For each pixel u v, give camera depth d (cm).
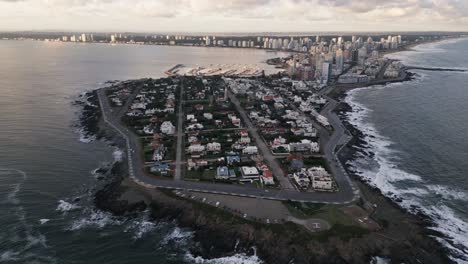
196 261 13038
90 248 13500
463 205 16988
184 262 12988
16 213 15375
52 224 14762
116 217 15425
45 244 13588
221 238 13962
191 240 14100
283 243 13425
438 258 13238
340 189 17450
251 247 13538
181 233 14475
